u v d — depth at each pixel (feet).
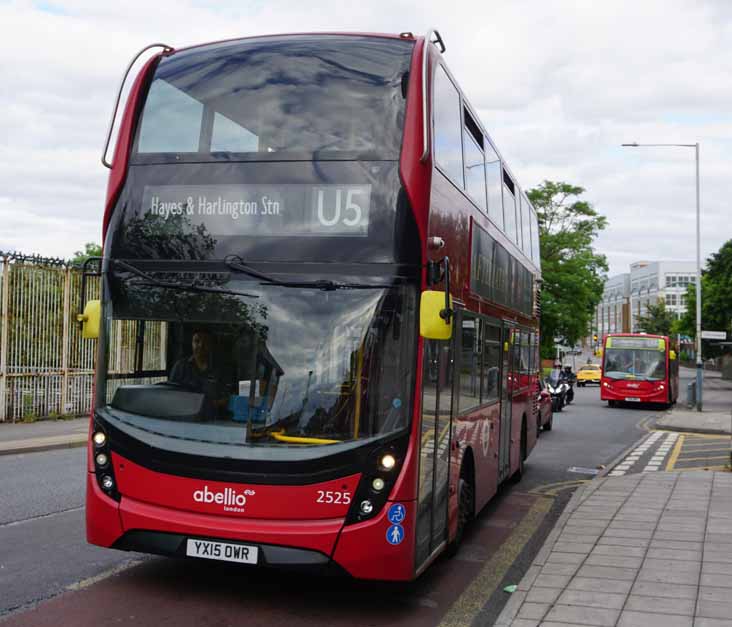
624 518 31.78
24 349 66.03
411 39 22.59
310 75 21.79
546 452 61.98
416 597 22.57
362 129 21.09
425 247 20.75
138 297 21.39
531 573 23.57
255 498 19.61
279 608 20.88
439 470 22.93
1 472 42.24
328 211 20.74
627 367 124.57
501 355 35.42
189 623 19.39
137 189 21.98
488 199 32.40
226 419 20.29
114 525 20.62
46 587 21.81
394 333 20.11
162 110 22.38
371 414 19.81
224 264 20.94
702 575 23.32
